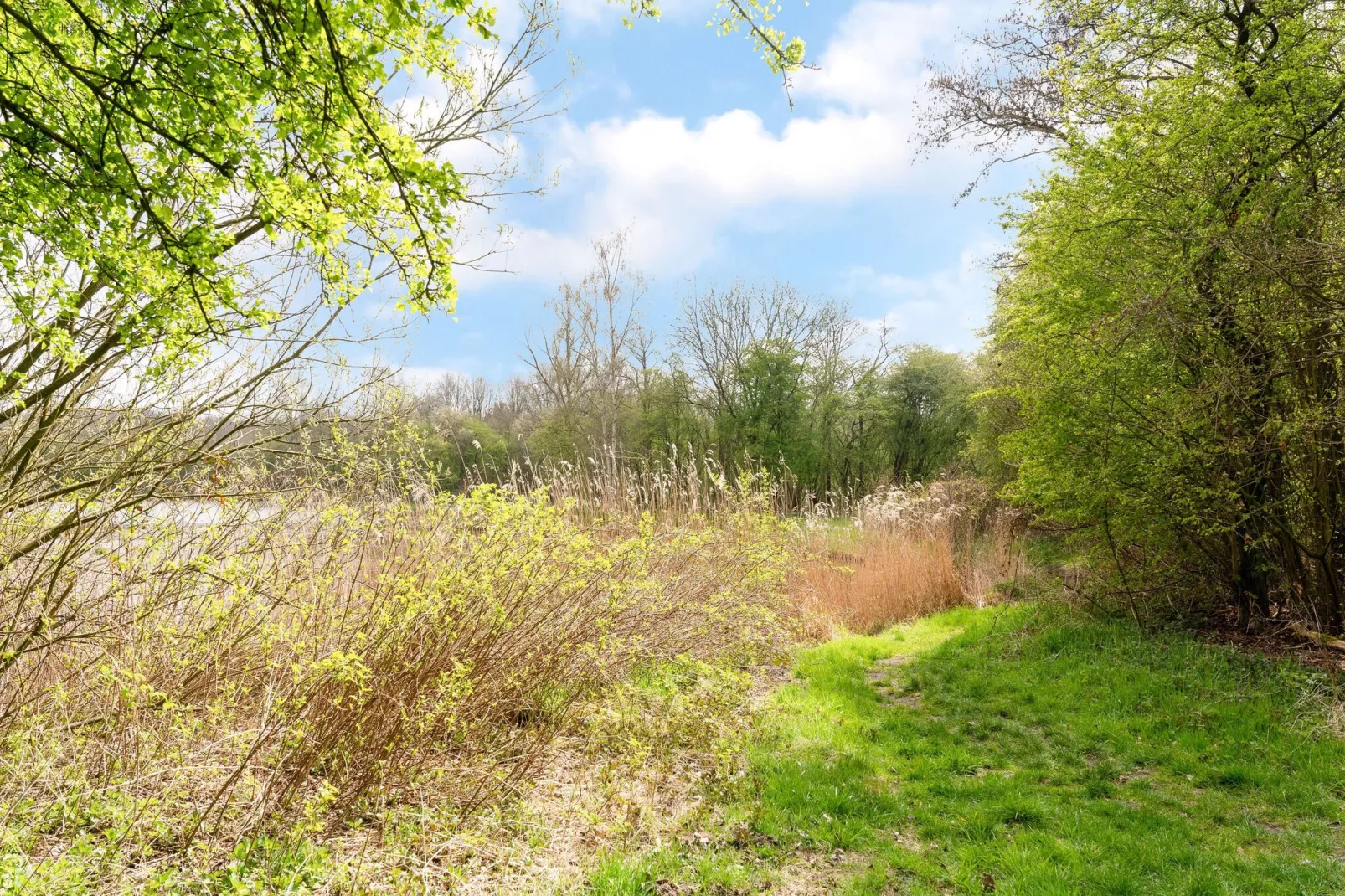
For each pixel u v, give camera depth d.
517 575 4.88
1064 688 7.09
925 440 34.81
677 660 6.66
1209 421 7.18
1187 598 8.42
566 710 5.05
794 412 31.61
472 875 3.48
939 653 8.78
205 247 2.97
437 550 4.80
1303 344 6.59
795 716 6.47
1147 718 6.20
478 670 4.52
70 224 2.89
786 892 3.78
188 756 3.35
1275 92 6.89
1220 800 4.90
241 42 2.50
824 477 34.94
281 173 3.03
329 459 4.59
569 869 3.70
